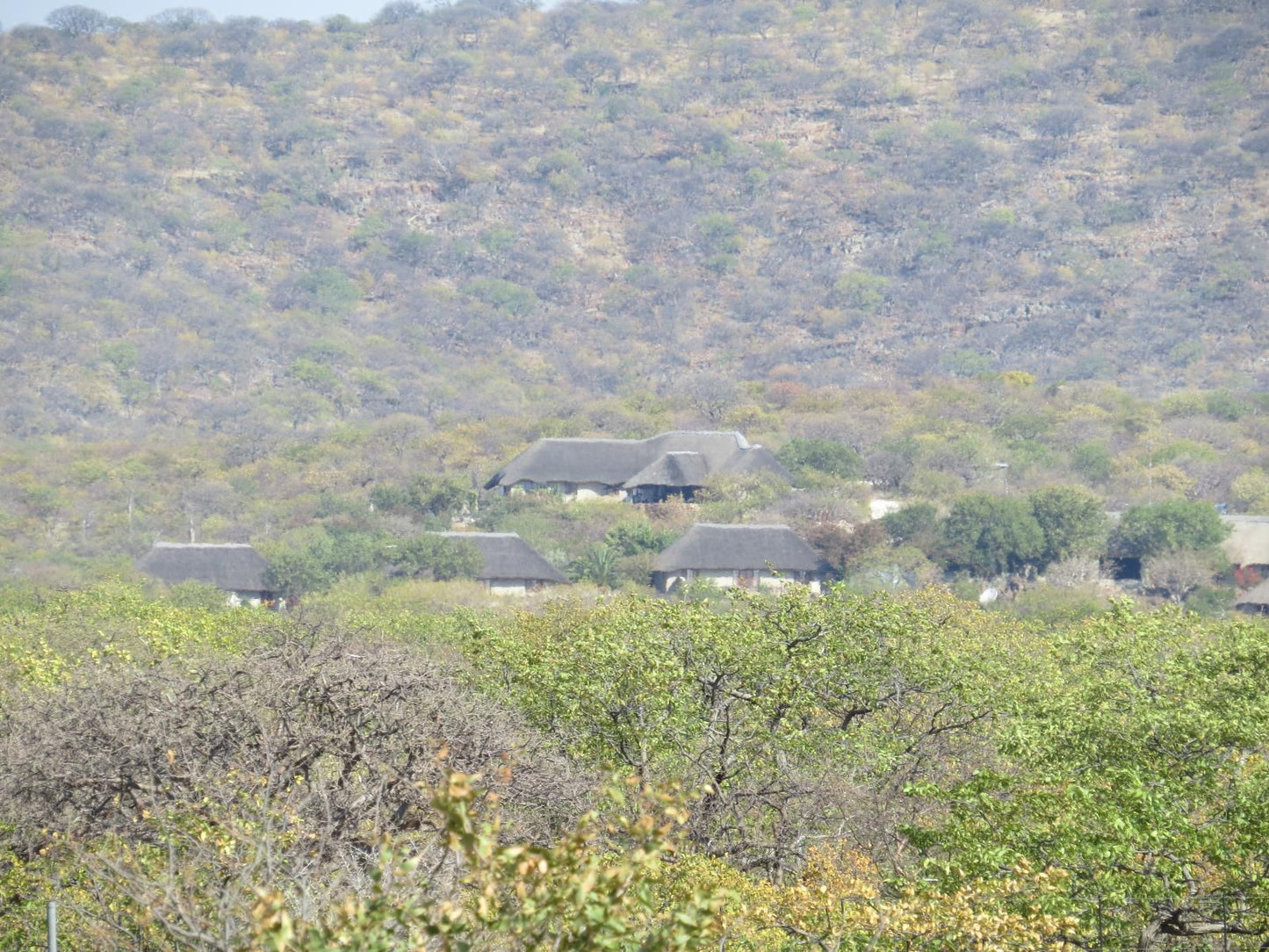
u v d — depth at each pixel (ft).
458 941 126.52
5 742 258.78
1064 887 211.20
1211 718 264.93
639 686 313.12
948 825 239.30
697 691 326.24
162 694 265.75
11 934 229.04
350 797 250.98
